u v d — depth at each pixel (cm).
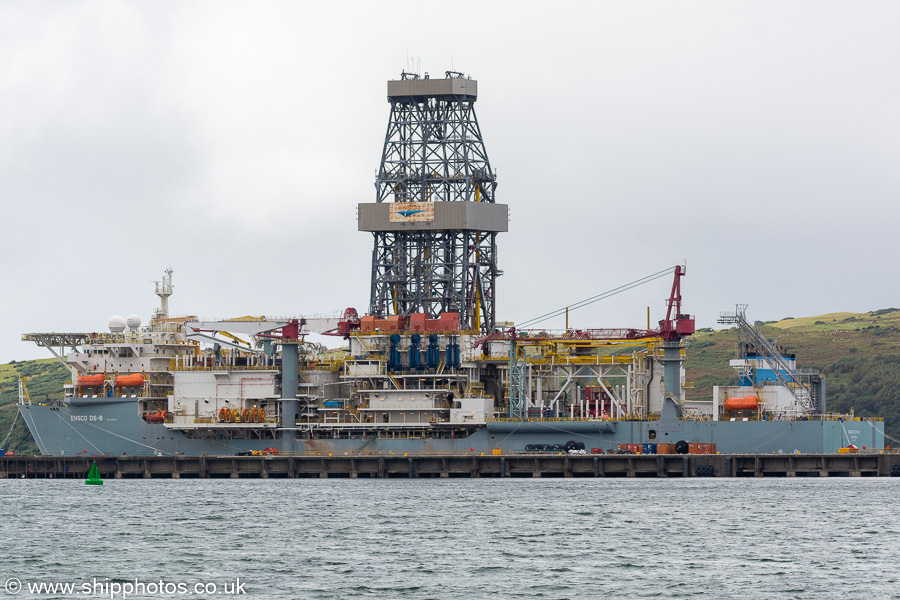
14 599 19662
